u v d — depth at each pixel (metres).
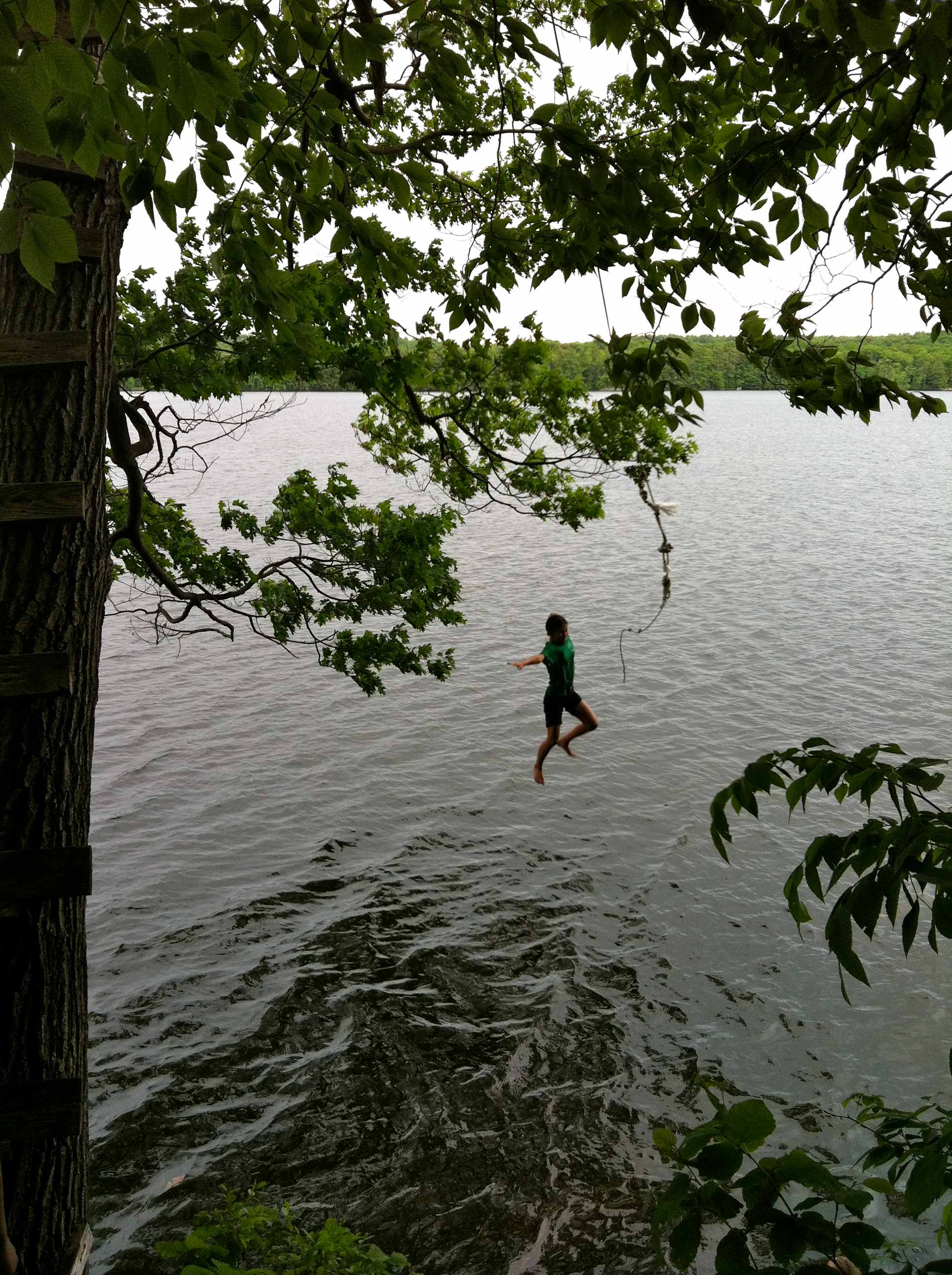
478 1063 13.01
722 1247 2.11
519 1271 9.77
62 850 2.99
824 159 4.73
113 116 2.58
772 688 28.19
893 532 54.06
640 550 50.28
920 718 25.73
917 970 14.86
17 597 3.15
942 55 2.97
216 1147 11.48
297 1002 14.25
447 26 4.56
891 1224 9.95
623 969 15.11
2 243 2.33
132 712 26.34
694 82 4.33
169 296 9.59
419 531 12.25
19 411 3.22
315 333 5.50
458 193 8.12
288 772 22.53
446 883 17.73
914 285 4.44
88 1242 3.23
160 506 12.09
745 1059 13.11
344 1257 5.16
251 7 3.20
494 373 11.06
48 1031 3.08
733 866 18.25
